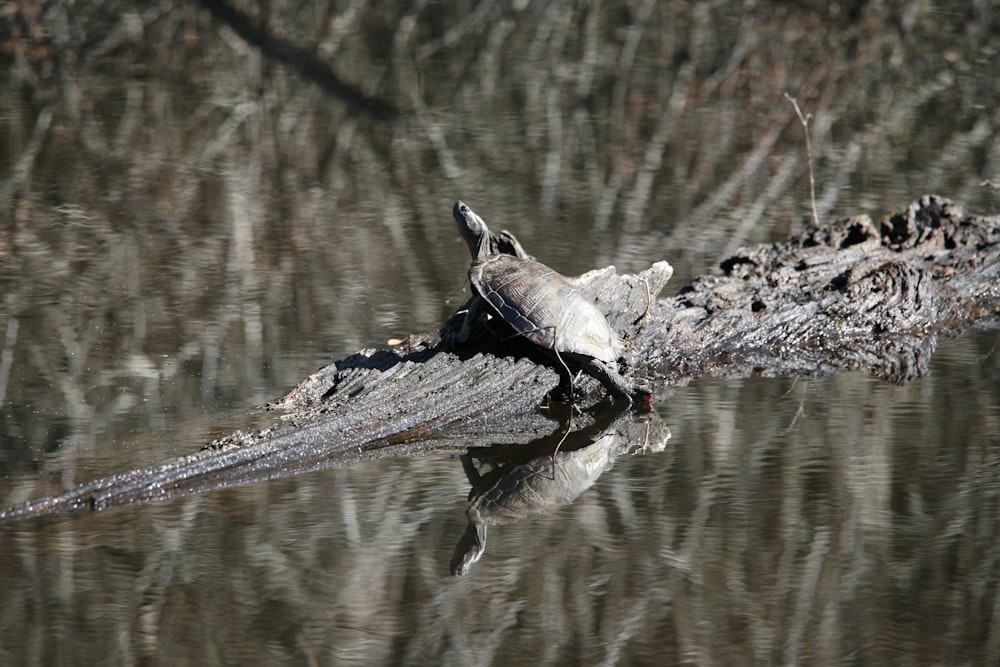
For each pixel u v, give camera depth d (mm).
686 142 31156
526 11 44625
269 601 10086
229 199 25578
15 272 19703
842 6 42594
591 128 32781
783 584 10516
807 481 12344
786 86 37156
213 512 11492
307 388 14031
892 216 19016
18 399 13930
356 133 32250
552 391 14633
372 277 19688
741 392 15000
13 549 10633
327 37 41344
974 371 15625
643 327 15992
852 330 16766
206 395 14141
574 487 12320
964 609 10094
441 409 13711
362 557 10805
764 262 17812
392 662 9289
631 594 10320
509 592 10359
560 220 23797
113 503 11500
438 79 38062
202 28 40188
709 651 9594
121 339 16312
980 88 36219
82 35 40156
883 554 10969
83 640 9414
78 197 25453
